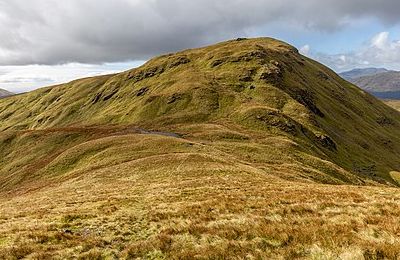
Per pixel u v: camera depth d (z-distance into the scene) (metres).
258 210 22.84
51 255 16.42
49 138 126.19
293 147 110.88
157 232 19.20
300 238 15.58
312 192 30.12
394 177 165.12
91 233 20.16
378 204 23.25
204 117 168.62
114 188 44.16
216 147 94.69
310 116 177.38
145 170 57.12
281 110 180.25
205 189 35.12
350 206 22.95
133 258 15.68
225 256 14.47
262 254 14.28
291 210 22.22
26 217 28.03
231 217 21.23
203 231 18.00
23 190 74.06
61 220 24.08
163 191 35.88
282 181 45.62
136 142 88.06
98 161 78.94
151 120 171.00
